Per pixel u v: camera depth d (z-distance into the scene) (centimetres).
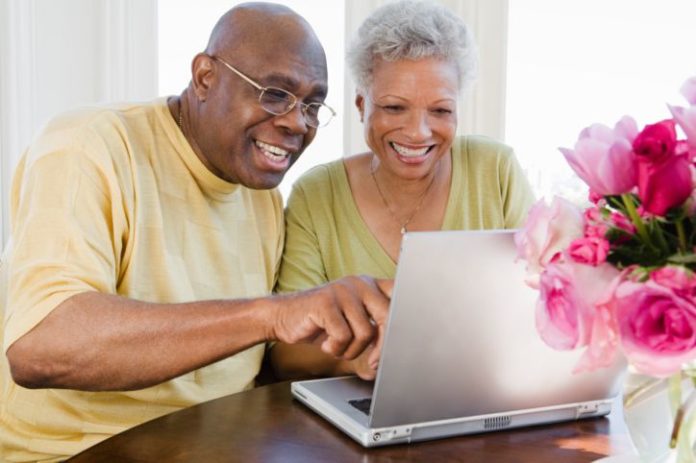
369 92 183
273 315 123
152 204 156
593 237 83
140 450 113
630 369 94
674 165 79
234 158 159
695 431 88
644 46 277
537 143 287
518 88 285
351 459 112
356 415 122
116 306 125
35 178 141
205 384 163
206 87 158
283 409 131
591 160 84
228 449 114
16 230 143
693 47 274
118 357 124
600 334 83
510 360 117
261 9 159
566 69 282
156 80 277
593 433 124
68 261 133
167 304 127
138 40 274
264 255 183
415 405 116
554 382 123
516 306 112
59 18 267
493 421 123
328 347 121
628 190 82
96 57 272
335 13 285
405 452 115
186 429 121
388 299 123
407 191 194
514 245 108
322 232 194
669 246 83
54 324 124
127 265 152
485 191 200
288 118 157
